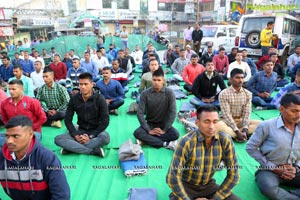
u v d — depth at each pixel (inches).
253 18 361.1
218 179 111.1
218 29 484.1
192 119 169.2
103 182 111.4
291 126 92.6
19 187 72.5
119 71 259.1
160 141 138.4
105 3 880.3
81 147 132.5
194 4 974.4
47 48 481.1
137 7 922.1
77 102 136.3
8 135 65.8
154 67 199.0
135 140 152.5
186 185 87.2
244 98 144.4
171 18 960.3
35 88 234.5
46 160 69.5
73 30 752.3
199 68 245.0
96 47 504.7
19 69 192.1
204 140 78.8
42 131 168.6
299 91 163.0
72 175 116.9
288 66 298.2
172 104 140.7
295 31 398.0
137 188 102.8
